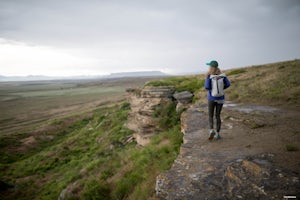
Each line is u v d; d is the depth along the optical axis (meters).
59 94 157.00
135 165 9.05
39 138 40.09
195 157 4.60
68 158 26.66
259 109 8.64
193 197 3.15
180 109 13.80
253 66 27.94
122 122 31.28
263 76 17.58
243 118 7.21
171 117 14.26
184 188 3.42
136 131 18.53
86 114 54.34
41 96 145.00
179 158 4.68
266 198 2.83
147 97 16.78
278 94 10.86
